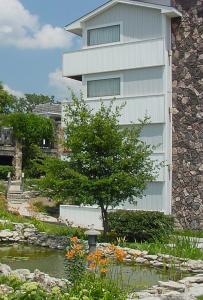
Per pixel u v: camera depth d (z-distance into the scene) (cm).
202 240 2362
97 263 1162
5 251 2125
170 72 3072
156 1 3259
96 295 1010
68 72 3378
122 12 3225
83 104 2697
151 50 3080
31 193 4009
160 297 1147
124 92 3186
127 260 1861
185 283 1368
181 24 3066
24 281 1123
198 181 2967
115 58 3212
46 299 888
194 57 3011
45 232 2398
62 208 3297
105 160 2192
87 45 3344
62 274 1585
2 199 3288
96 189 2186
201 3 3003
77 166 2250
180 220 3005
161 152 3028
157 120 3044
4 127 5625
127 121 3141
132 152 2250
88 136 2200
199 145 2970
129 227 2230
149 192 3045
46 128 5619
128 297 1114
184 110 3028
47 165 2262
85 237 2228
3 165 5650
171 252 1844
